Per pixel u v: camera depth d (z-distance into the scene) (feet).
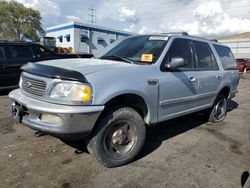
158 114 11.64
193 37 14.58
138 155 11.52
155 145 12.89
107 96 9.16
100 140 9.61
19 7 154.71
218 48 16.94
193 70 13.70
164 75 11.55
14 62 23.50
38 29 165.89
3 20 154.20
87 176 9.52
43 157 10.85
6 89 23.63
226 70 17.17
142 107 11.03
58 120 8.69
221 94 17.29
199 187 9.20
